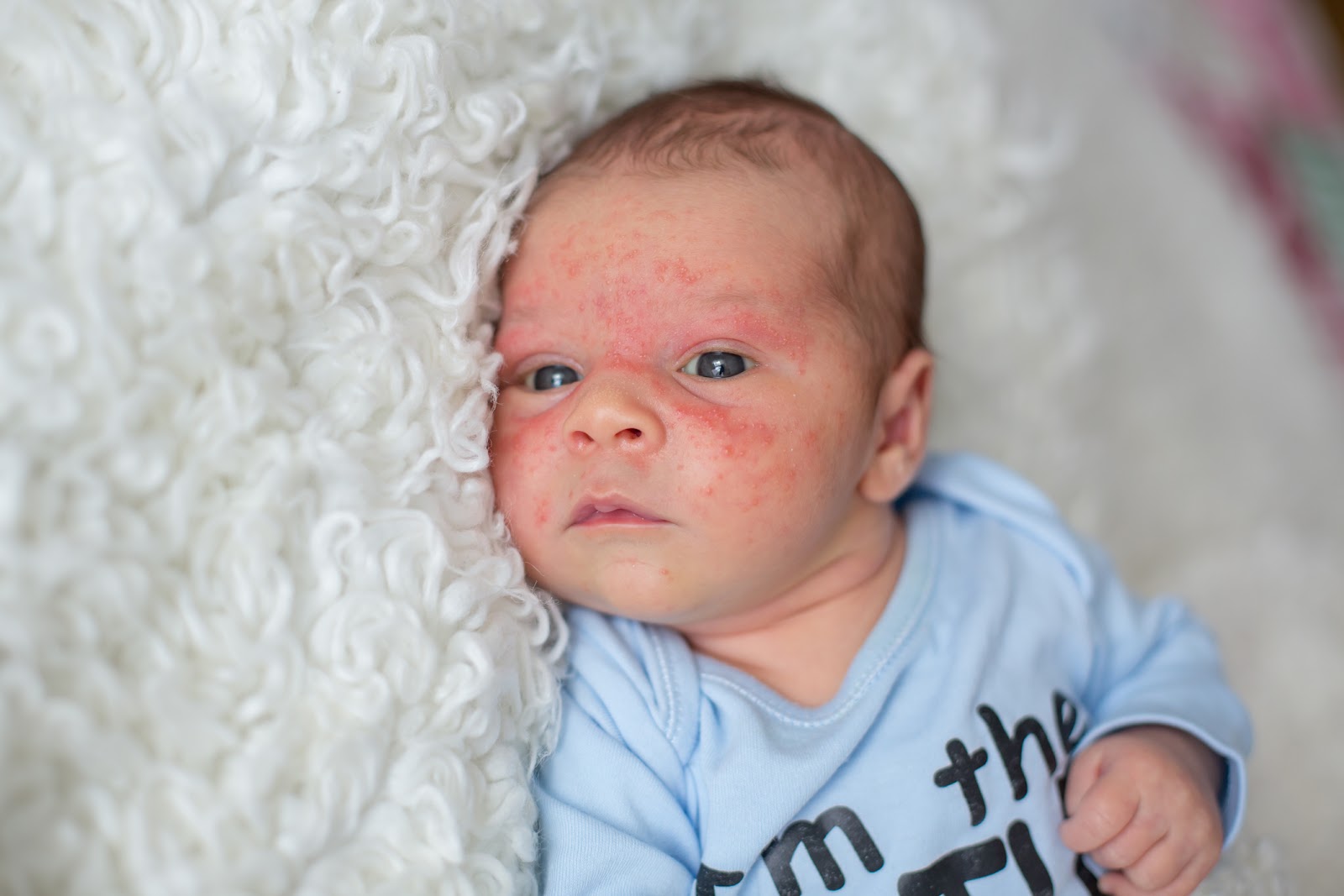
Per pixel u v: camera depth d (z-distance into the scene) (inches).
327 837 23.8
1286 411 64.5
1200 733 34.3
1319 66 80.4
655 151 33.4
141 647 22.0
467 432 29.3
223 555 23.6
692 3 39.0
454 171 29.9
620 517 30.1
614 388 29.7
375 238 27.6
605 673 31.8
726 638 34.3
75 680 20.8
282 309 26.2
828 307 32.8
